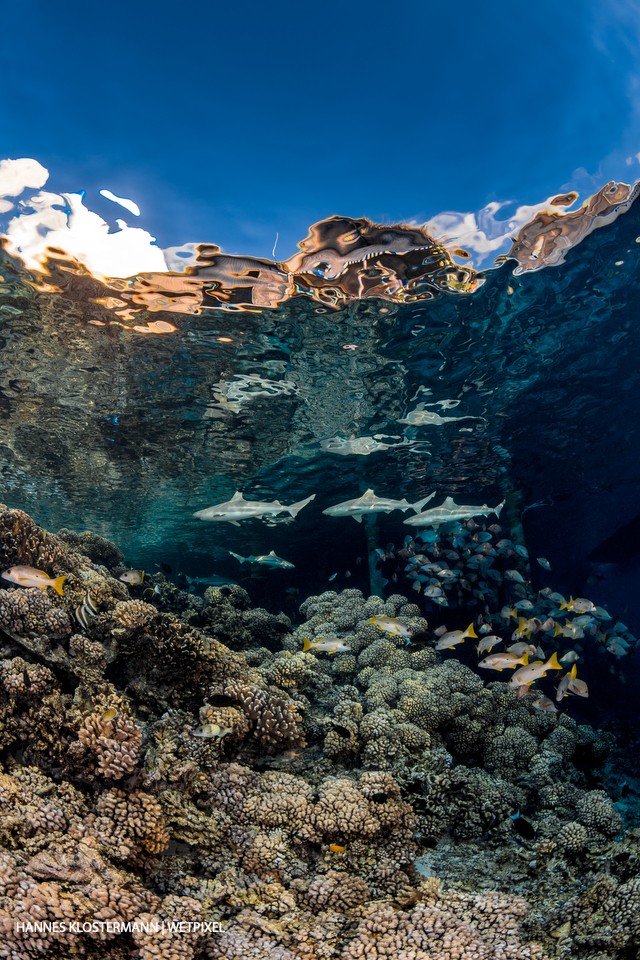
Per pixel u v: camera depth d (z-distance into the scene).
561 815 7.05
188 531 30.42
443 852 6.18
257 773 5.89
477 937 3.75
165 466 19.33
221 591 12.12
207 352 12.27
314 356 12.59
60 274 9.54
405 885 4.79
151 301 10.38
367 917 3.94
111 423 15.71
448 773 6.78
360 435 17.36
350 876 4.59
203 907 4.10
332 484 22.45
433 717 7.91
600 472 24.56
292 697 7.93
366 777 5.63
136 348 12.02
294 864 4.93
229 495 23.39
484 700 8.60
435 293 10.56
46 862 3.69
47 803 4.36
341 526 30.36
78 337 11.53
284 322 11.23
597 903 4.36
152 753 5.25
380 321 11.36
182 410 15.04
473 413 16.33
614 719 19.50
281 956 3.52
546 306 11.43
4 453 17.88
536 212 8.64
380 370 13.38
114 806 4.45
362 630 10.52
